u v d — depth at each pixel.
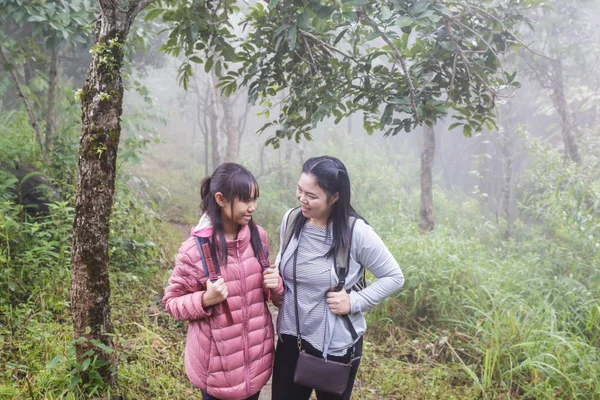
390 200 10.67
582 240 5.52
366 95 3.29
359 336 2.23
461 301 4.82
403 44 3.19
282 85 3.57
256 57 3.37
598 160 8.59
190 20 3.04
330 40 3.44
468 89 3.32
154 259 5.34
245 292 2.12
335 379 2.13
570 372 3.74
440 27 3.13
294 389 2.28
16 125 5.72
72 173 5.10
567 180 5.99
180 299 2.07
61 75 9.30
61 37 5.70
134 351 3.49
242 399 2.15
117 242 4.79
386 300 4.94
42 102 7.12
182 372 3.46
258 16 3.19
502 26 3.05
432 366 4.19
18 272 3.89
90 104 2.49
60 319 3.74
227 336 2.08
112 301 4.19
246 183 2.02
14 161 4.90
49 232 4.18
